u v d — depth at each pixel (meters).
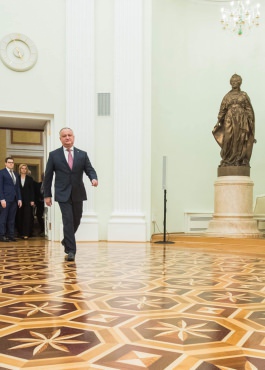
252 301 2.59
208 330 1.96
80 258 4.79
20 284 3.14
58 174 4.65
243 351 1.67
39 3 7.37
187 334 1.89
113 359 1.57
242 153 7.29
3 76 7.15
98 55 7.55
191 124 8.81
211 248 6.15
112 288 2.99
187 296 2.73
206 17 9.05
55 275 3.56
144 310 2.35
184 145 8.70
